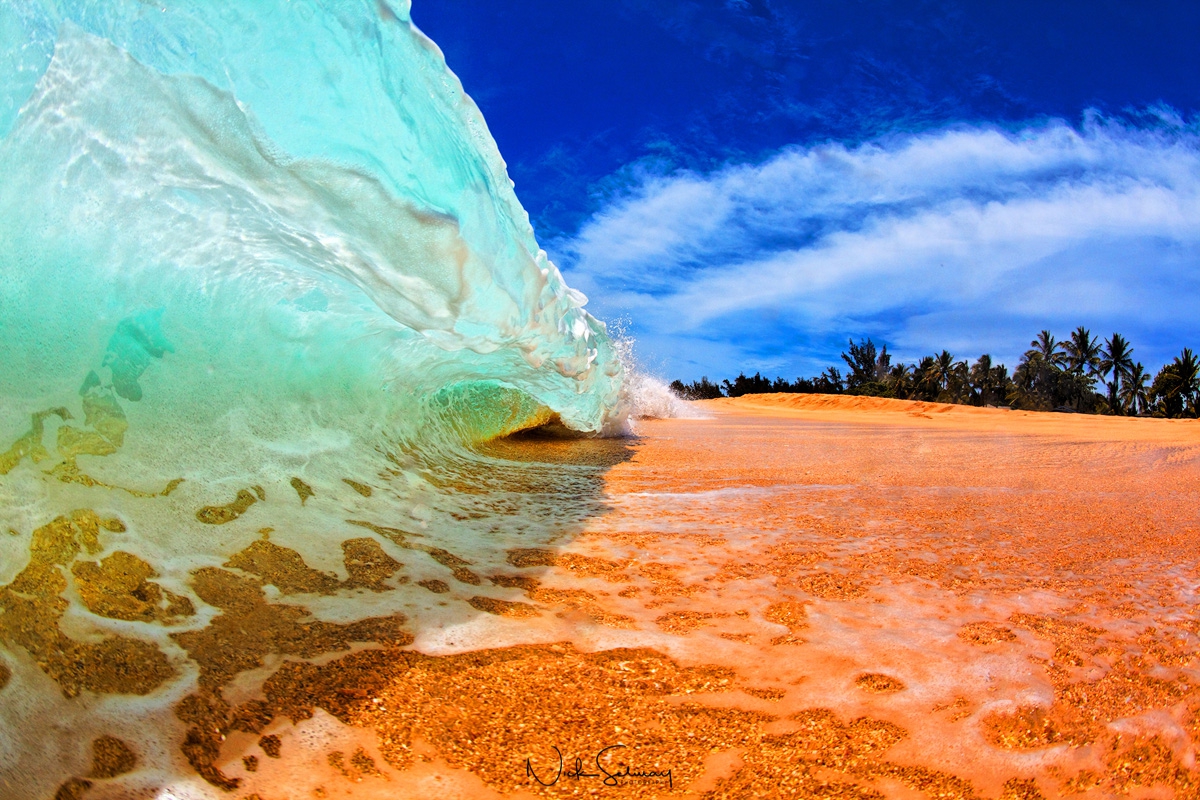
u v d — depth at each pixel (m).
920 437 7.86
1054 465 5.27
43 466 1.81
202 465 2.21
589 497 3.45
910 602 2.12
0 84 1.83
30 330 1.93
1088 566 2.54
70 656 1.40
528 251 3.03
